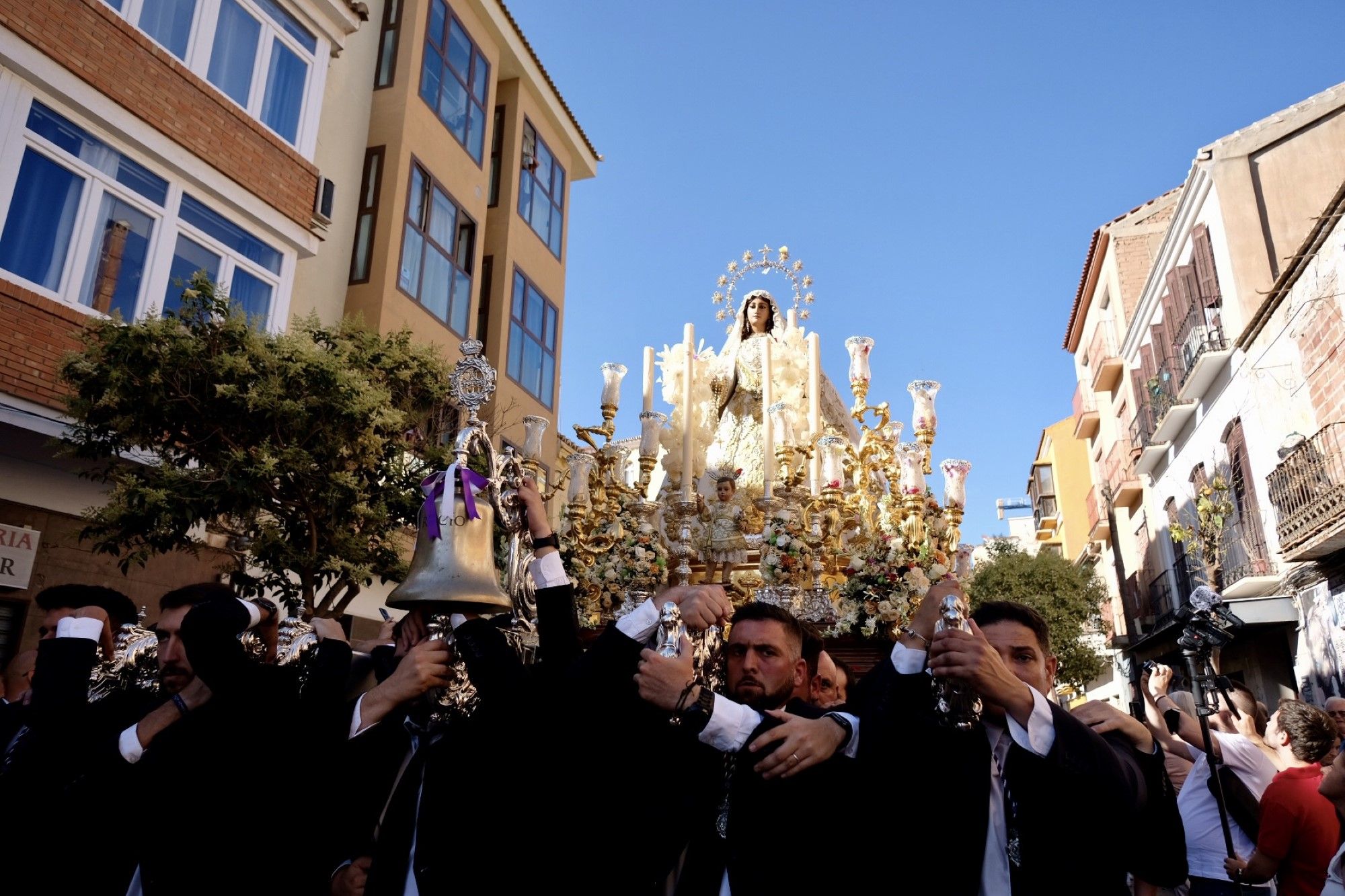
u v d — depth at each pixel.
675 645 2.37
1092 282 24.56
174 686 2.84
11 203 8.43
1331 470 11.41
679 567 7.16
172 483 6.93
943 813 2.25
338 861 2.65
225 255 10.48
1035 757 2.26
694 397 9.80
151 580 10.23
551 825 2.40
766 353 8.71
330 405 7.26
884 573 6.36
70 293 8.80
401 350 8.87
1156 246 22.31
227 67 10.73
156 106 9.70
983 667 2.16
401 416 7.82
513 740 2.43
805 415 9.52
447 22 15.30
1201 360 14.88
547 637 2.71
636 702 2.43
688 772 2.44
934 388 7.21
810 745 2.20
